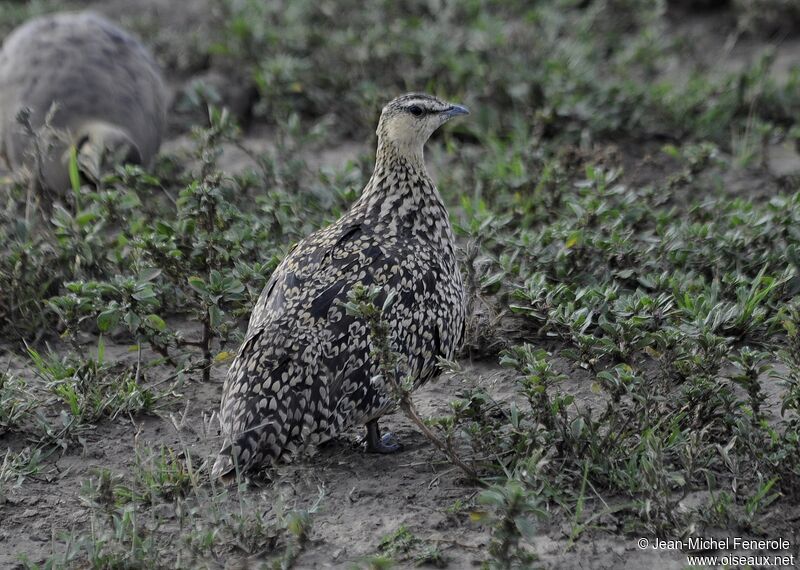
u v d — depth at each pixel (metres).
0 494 8.89
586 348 9.84
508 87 16.61
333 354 8.70
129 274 11.80
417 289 9.17
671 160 15.44
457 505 8.57
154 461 9.22
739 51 19.59
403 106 9.77
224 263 11.51
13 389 9.91
